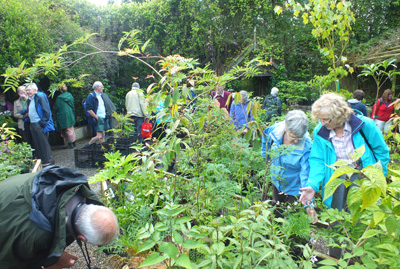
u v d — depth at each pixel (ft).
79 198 5.26
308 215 6.82
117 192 8.73
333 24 15.10
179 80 5.97
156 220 7.63
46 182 5.00
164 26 40.22
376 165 4.06
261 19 43.83
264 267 4.41
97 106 22.20
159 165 11.55
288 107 35.14
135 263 6.01
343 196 7.72
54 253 4.59
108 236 4.82
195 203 6.75
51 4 32.71
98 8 39.09
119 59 39.78
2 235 4.61
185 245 4.07
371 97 40.73
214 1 40.27
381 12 44.93
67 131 25.88
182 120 6.23
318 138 8.02
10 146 13.11
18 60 20.93
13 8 21.84
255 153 7.30
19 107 20.65
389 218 3.89
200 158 6.94
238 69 7.20
